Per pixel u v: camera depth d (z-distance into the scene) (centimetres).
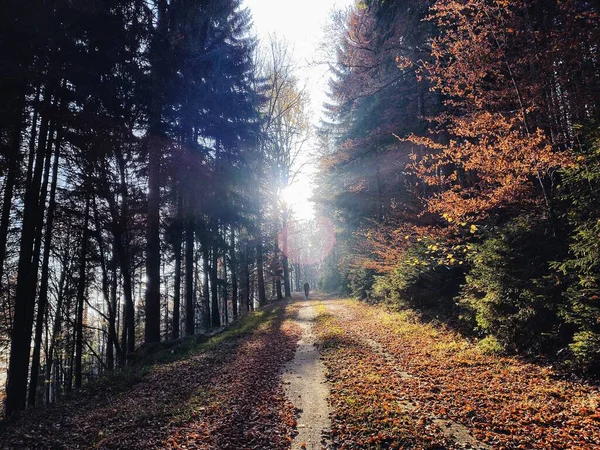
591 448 452
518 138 848
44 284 1541
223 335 1755
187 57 1622
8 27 941
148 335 1636
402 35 1559
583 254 663
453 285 1313
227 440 582
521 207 920
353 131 2278
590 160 648
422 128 1692
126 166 1767
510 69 940
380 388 751
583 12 853
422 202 1529
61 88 1145
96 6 1148
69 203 1623
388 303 1858
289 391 801
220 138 2091
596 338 616
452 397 665
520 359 807
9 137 1078
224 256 3167
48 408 932
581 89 872
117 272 2512
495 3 959
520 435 508
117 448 590
